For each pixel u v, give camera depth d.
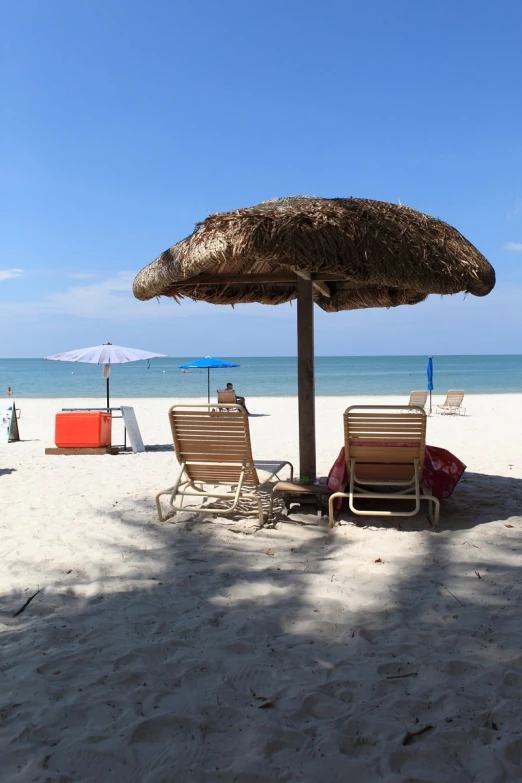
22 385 46.12
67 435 9.55
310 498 5.35
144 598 3.45
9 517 5.25
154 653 2.79
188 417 4.86
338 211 4.11
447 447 9.53
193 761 2.05
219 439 4.87
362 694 2.43
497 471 7.11
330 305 6.98
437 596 3.39
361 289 6.38
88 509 5.52
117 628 3.06
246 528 4.82
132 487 6.56
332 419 15.31
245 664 2.68
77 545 4.43
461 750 2.08
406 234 4.27
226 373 66.69
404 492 4.97
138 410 19.09
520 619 3.08
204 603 3.36
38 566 4.01
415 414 4.51
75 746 2.12
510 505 5.36
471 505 5.37
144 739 2.17
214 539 4.55
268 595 3.45
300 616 3.17
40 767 2.02
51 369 89.50
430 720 2.26
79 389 40.62
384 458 4.79
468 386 40.47
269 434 12.34
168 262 4.64
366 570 3.81
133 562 4.05
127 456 9.30
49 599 3.47
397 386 40.94
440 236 4.51
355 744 2.13
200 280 5.35
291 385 43.97
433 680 2.53
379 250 4.06
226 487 6.38
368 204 4.41
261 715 2.30
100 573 3.86
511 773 1.97
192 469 5.13
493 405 20.86
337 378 53.56
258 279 5.29
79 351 10.67
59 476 7.34
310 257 3.88
